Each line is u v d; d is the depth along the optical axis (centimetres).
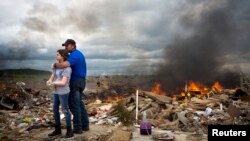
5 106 1378
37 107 1429
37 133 855
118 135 795
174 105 1317
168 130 947
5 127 955
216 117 1170
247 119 1150
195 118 1124
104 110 1261
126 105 1282
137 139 791
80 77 802
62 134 815
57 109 794
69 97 807
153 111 1204
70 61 775
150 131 838
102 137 791
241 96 1678
